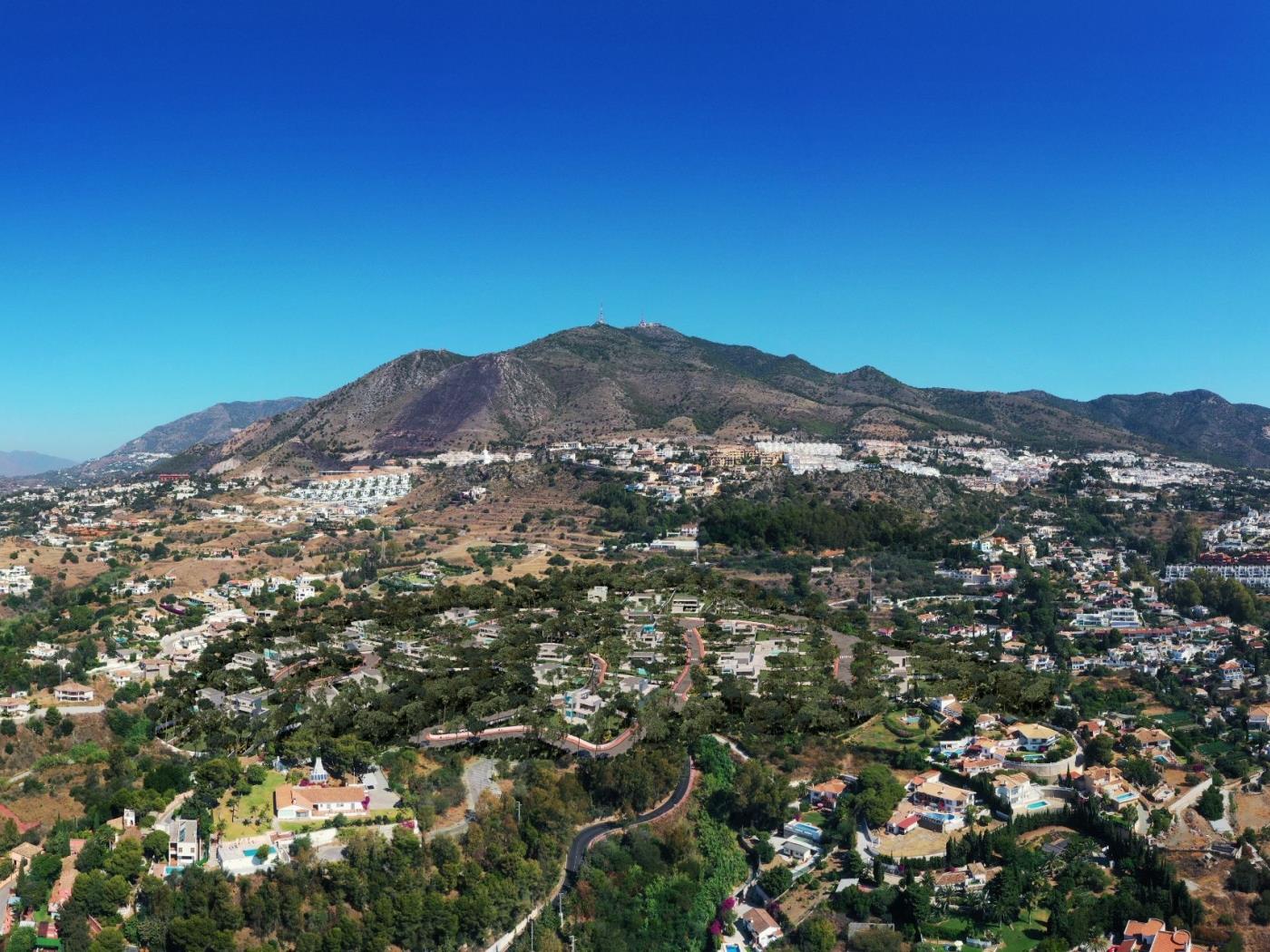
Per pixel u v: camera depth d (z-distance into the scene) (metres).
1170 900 194.12
